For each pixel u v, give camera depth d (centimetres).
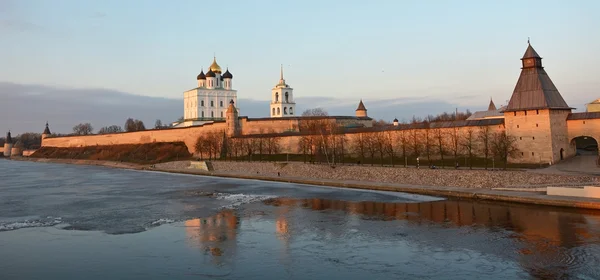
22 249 2958
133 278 2378
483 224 3550
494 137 6612
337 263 2608
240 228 3559
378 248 2914
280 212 4262
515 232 3259
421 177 5984
